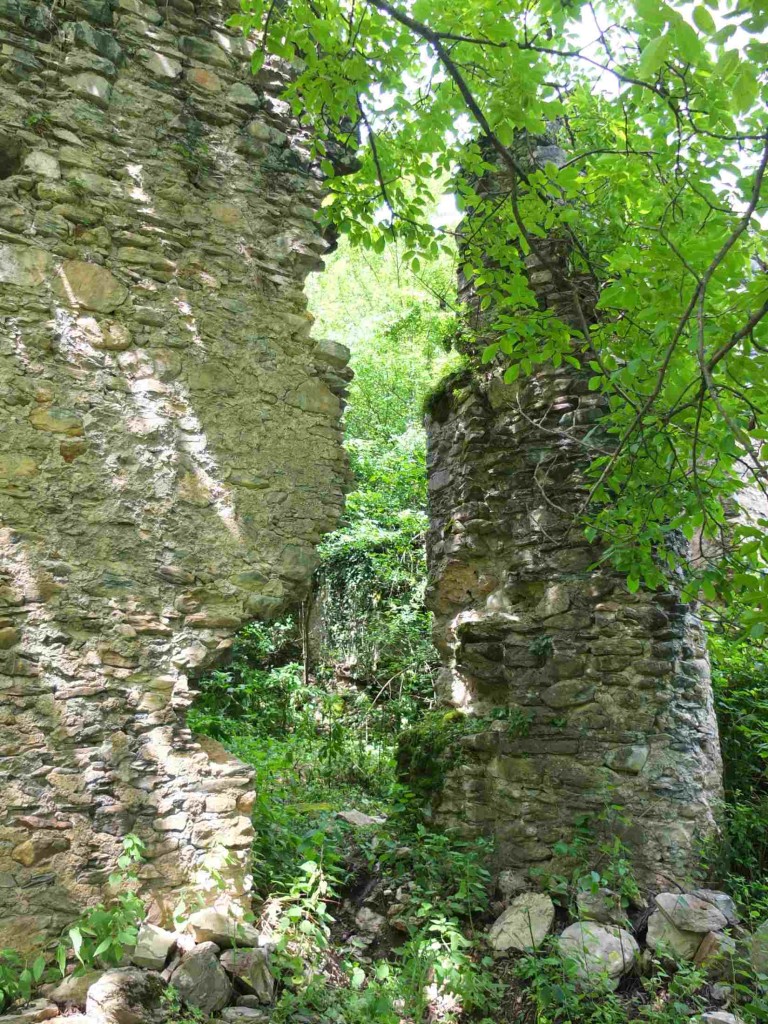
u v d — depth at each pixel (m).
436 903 4.67
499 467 5.71
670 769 4.82
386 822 5.66
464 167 4.67
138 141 4.03
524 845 4.96
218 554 3.97
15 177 3.67
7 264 3.60
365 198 4.51
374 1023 3.56
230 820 3.79
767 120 3.46
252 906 3.91
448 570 5.98
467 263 4.93
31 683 3.41
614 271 3.93
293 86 3.90
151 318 3.93
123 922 3.24
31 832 3.31
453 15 3.46
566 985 3.96
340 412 4.52
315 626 11.00
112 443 3.76
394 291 13.80
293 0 3.77
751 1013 3.82
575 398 5.43
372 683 10.19
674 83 3.58
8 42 3.71
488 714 5.52
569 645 5.15
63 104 3.83
